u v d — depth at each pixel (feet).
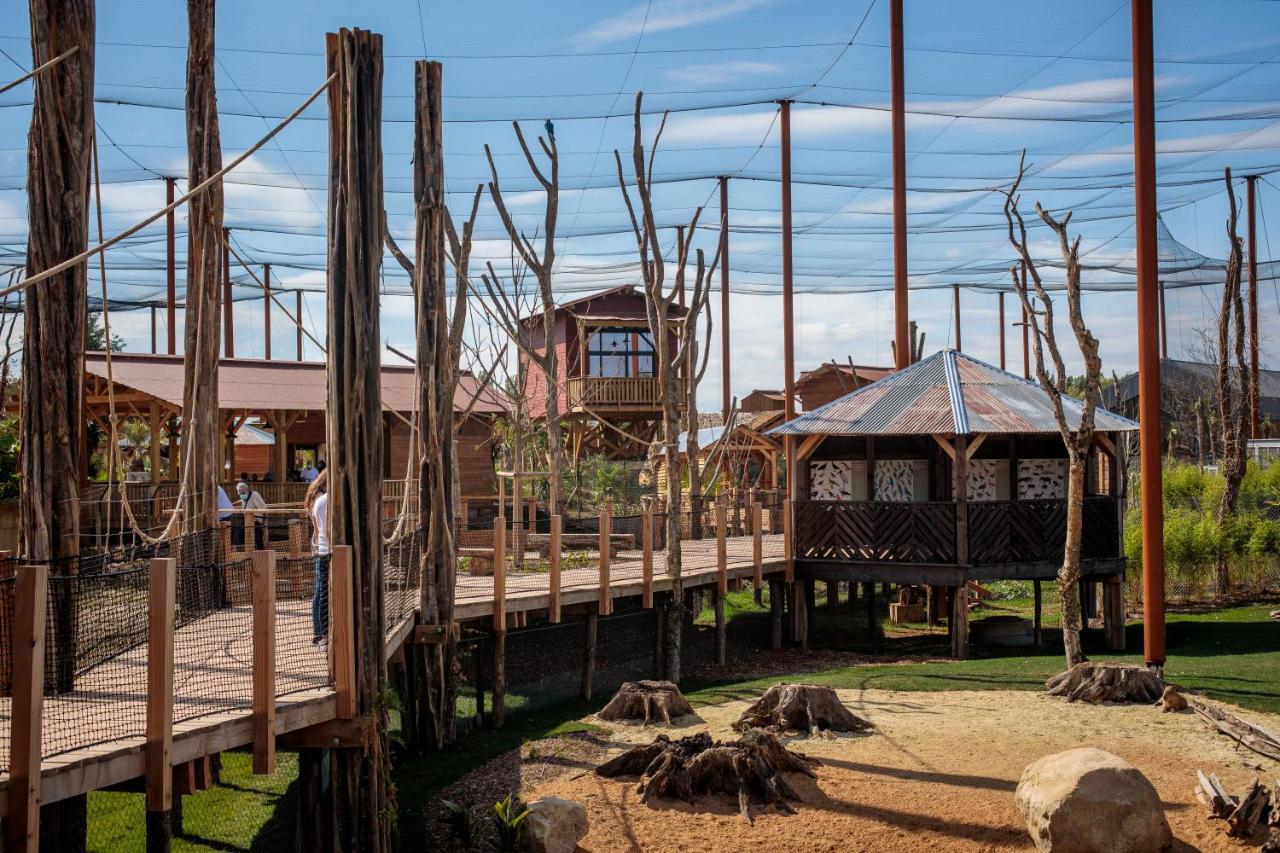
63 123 28.76
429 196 44.06
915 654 64.95
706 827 32.78
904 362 74.69
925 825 32.37
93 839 33.60
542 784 36.88
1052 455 71.26
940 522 63.10
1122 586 62.69
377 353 31.04
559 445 79.82
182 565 36.27
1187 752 38.19
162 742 22.33
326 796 30.76
